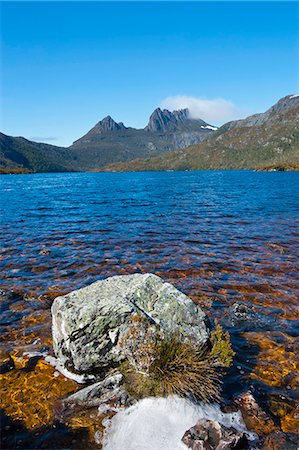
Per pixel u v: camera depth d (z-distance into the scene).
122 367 1.87
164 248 5.06
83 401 1.69
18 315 2.79
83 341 1.91
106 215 8.64
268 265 4.18
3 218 8.08
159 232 6.31
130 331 1.88
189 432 1.46
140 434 1.48
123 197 14.45
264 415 1.62
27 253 4.76
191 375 1.75
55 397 1.76
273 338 2.45
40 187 23.20
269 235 5.98
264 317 2.78
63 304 2.09
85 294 2.22
